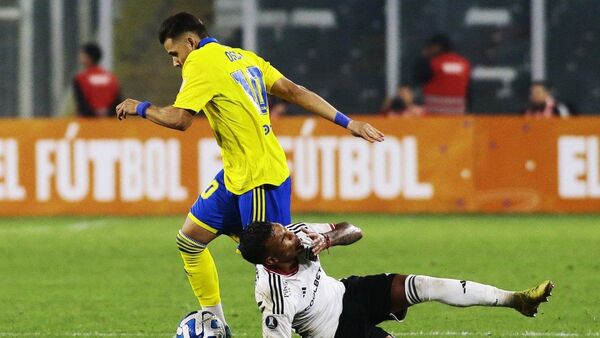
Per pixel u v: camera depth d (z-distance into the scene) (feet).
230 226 90.63
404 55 242.78
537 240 163.73
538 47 239.91
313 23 245.04
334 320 78.07
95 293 123.85
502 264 141.69
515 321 105.70
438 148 195.62
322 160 193.77
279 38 245.65
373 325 80.07
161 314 110.83
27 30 246.68
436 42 221.46
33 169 196.03
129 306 115.55
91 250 157.89
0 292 125.08
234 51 89.15
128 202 195.83
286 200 89.04
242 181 87.56
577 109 238.89
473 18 240.94
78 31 248.11
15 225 186.91
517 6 240.12
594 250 153.28
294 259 77.66
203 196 90.07
